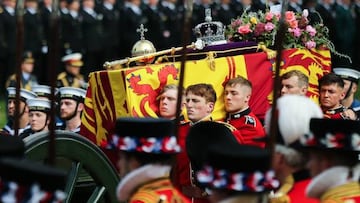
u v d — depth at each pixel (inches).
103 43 1925.4
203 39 785.6
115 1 1957.4
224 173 444.5
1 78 1775.3
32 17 1777.8
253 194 446.3
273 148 498.0
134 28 1967.3
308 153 494.9
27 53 1766.7
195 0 1926.7
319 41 806.5
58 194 413.4
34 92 850.1
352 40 2124.8
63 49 1877.5
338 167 483.8
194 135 650.8
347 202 475.5
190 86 703.1
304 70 786.8
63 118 820.0
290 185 501.7
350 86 852.6
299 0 1953.7
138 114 697.0
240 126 708.7
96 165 646.5
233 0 1934.1
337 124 485.1
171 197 504.1
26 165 416.2
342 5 2106.3
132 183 505.7
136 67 719.7
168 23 2007.9
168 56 754.2
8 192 410.9
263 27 795.4
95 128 720.3
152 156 505.0
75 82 1421.0
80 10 1899.6
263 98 752.3
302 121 499.5
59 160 632.4
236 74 740.7
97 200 649.0
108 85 709.9
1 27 1785.2
